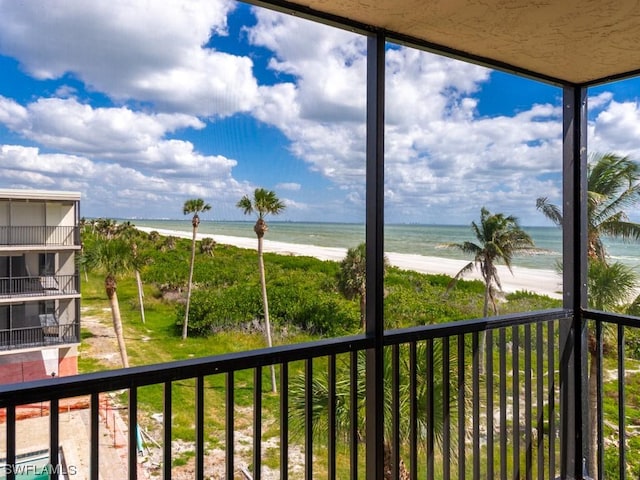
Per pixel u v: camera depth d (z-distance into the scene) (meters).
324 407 2.91
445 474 1.91
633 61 2.05
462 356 1.94
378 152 1.69
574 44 1.88
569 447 2.32
